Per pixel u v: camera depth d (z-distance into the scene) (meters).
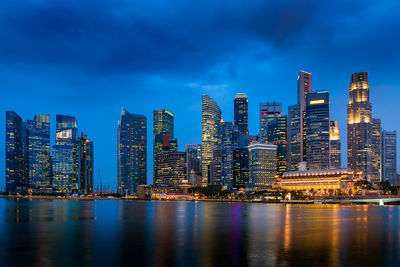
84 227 150.25
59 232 132.38
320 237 117.06
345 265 75.31
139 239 114.00
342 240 110.12
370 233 127.62
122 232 132.75
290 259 80.94
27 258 84.56
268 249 94.00
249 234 126.19
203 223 169.50
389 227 148.38
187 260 81.12
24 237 119.12
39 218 197.38
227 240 111.06
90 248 97.56
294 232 131.62
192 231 136.25
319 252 89.19
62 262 80.19
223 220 186.38
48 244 104.12
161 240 111.88
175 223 169.88
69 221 179.00
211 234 126.81
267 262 78.25
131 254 88.56
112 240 112.00
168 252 91.00
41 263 79.31
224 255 86.19
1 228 146.12
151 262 79.50
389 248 95.00
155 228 146.50
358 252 89.25
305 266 74.50
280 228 145.50
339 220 184.62
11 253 90.75
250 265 75.81
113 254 88.81
